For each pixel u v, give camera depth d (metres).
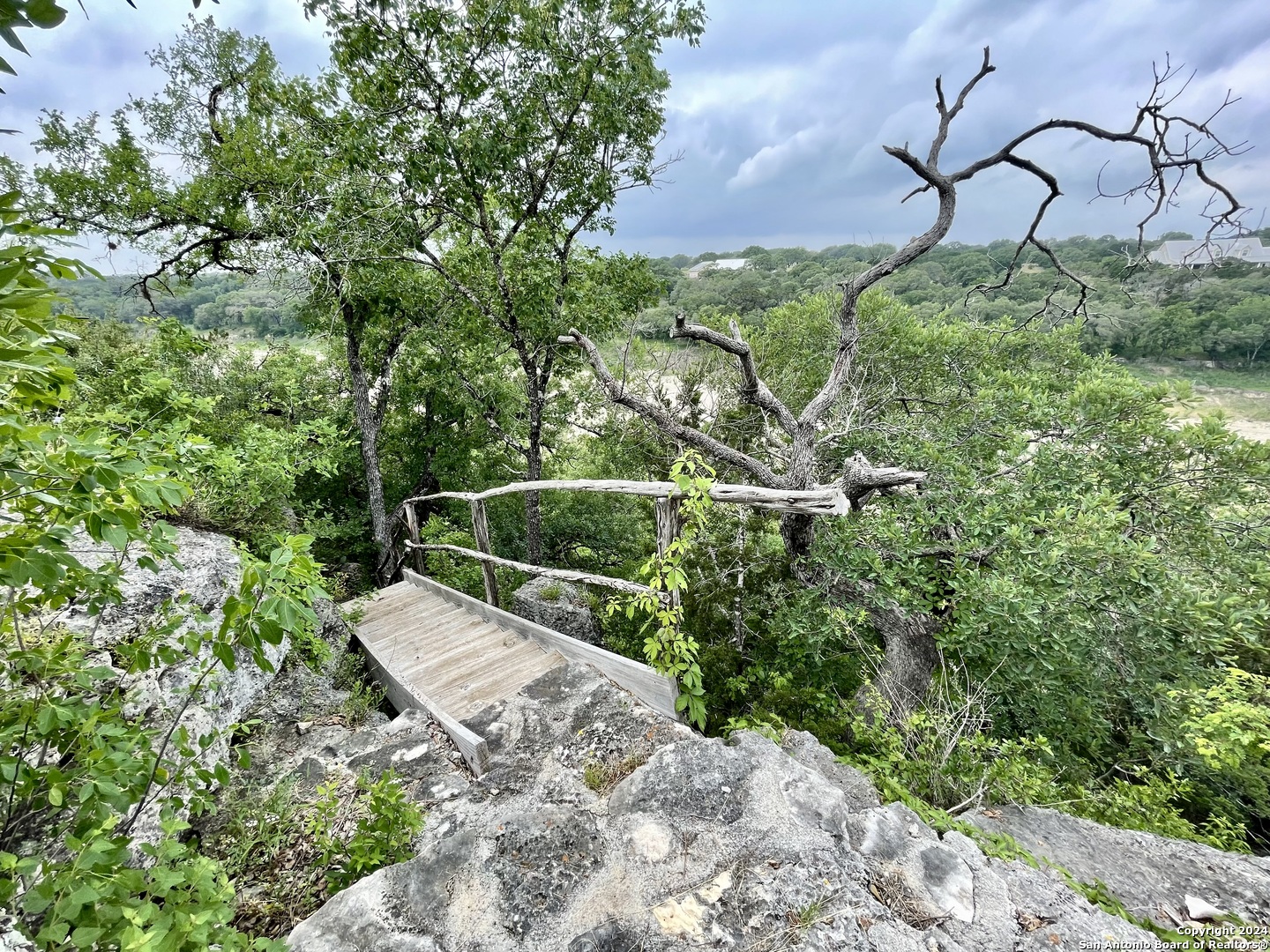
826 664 6.55
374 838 2.26
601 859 2.07
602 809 2.53
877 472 4.98
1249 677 4.53
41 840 1.73
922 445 6.36
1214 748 4.35
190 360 7.36
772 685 5.63
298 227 6.84
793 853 1.92
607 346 9.91
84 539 3.38
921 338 8.52
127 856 1.33
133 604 3.20
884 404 7.59
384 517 9.59
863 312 9.73
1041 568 4.66
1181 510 5.49
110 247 7.39
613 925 1.75
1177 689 4.96
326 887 2.27
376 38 6.53
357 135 6.75
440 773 3.07
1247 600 4.73
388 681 4.54
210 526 4.78
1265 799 5.45
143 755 1.66
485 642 4.75
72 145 6.91
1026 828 2.56
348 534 9.23
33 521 1.31
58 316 1.24
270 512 5.80
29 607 1.59
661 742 2.97
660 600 3.25
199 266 8.44
